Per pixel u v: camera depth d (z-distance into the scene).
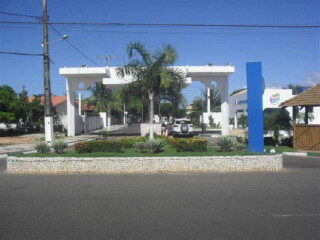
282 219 6.21
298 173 11.48
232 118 50.06
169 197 7.96
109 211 6.78
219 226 5.81
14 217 6.41
